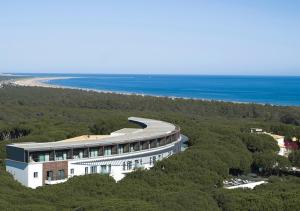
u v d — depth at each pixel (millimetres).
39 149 81688
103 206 52656
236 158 96562
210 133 120625
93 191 64750
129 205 52531
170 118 160125
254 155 105938
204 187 70375
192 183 72188
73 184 67062
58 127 137375
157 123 128750
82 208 53156
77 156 87062
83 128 134750
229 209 59812
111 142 91375
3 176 73312
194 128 130750
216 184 77625
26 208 53031
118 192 64312
